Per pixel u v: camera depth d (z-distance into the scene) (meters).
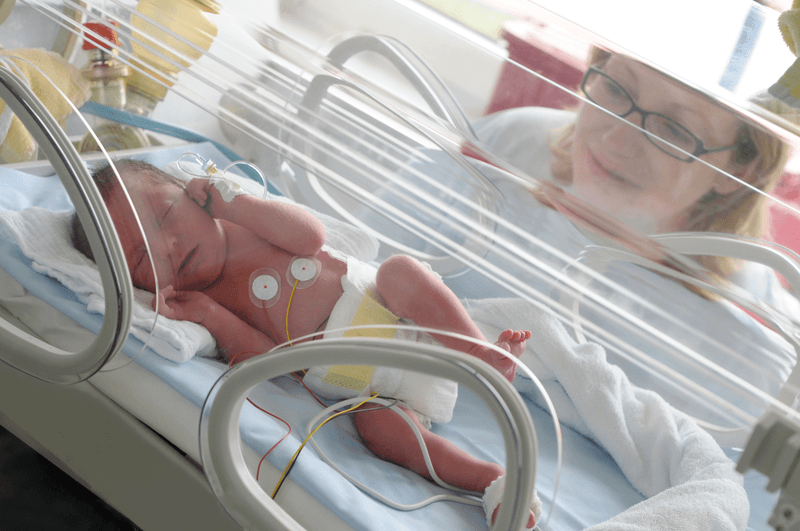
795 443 0.61
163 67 1.08
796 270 1.19
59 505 1.18
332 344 0.71
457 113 1.40
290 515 0.85
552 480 1.05
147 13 1.06
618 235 1.02
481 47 1.39
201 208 1.12
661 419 1.10
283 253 1.16
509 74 1.44
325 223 1.34
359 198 1.18
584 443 1.19
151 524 0.99
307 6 1.19
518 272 1.04
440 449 1.02
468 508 0.99
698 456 0.99
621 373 1.19
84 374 0.93
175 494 0.94
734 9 1.55
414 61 1.32
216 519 0.92
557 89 1.45
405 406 1.07
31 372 0.97
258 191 1.28
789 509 0.62
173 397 0.96
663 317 0.96
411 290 1.09
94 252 0.85
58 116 0.91
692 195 1.38
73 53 1.03
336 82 1.13
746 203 1.35
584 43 1.54
